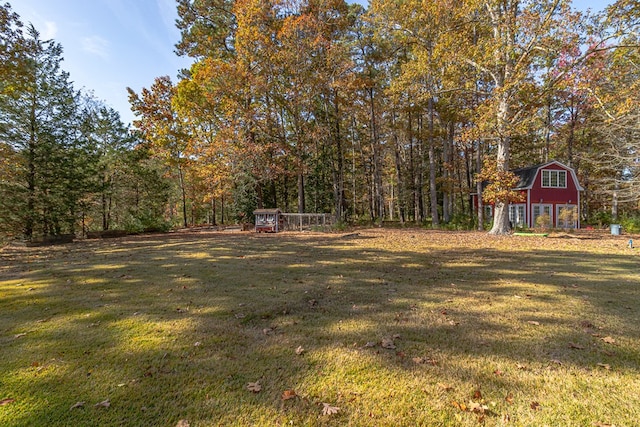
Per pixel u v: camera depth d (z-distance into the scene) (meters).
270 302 4.61
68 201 16.17
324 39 19.38
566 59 12.53
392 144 29.67
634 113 13.25
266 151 21.38
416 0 15.77
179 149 26.34
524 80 12.93
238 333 3.50
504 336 3.36
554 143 27.14
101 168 19.94
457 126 25.86
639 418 2.07
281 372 2.67
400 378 2.56
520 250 9.86
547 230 17.44
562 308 4.24
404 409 2.18
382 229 19.64
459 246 10.90
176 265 7.63
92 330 3.61
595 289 5.20
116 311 4.26
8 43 10.73
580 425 2.02
